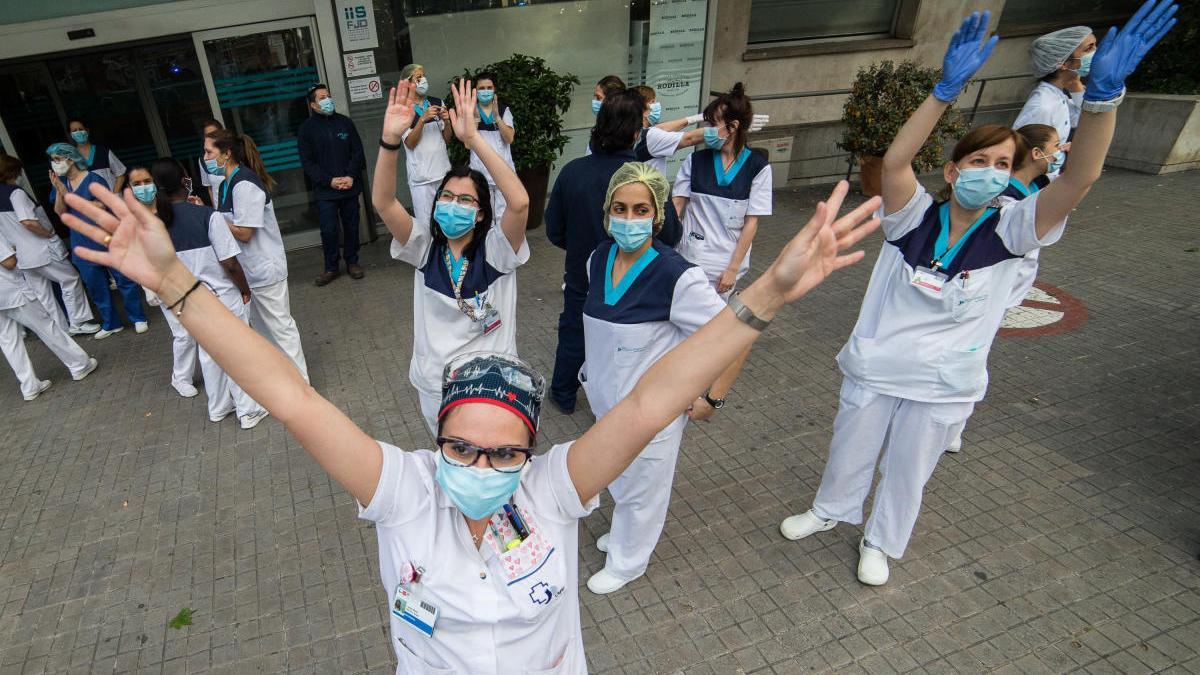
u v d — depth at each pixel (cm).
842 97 968
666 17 829
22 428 461
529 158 721
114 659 289
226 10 662
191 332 125
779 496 370
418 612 138
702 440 418
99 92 754
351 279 688
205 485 397
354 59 711
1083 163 215
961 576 315
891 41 959
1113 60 199
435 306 309
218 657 288
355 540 351
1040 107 447
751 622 295
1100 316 552
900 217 267
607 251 274
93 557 346
